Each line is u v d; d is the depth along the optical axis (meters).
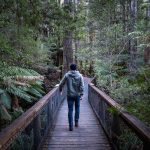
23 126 3.01
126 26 12.13
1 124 5.38
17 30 5.13
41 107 4.49
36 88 8.20
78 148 5.05
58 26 6.05
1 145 2.14
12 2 4.45
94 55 14.30
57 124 7.23
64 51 15.45
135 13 12.14
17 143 3.38
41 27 5.90
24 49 6.30
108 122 5.45
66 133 6.20
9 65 5.30
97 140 5.59
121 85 7.91
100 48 13.21
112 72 11.60
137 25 10.03
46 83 10.81
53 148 5.06
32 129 3.98
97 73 12.52
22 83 6.20
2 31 5.12
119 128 4.25
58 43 16.14
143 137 2.53
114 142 4.71
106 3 12.47
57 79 12.33
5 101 5.77
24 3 4.57
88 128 6.71
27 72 6.37
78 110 6.83
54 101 7.84
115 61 11.64
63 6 6.07
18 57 5.60
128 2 12.37
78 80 6.55
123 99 5.62
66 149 4.99
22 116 3.28
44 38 9.05
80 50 19.25
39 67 10.07
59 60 16.81
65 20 5.95
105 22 13.21
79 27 7.23
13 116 5.95
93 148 5.05
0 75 5.15
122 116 3.59
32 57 8.05
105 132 6.00
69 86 6.54
